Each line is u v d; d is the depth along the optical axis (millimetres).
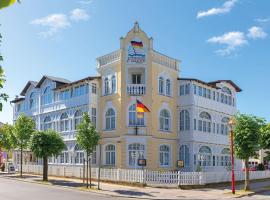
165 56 37656
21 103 51406
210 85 39656
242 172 34375
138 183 28500
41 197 21750
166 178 28297
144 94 35344
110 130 36344
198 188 28203
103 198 21938
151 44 35938
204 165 38719
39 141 32969
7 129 40844
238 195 24312
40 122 45844
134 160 34625
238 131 27469
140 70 36094
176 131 38219
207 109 39562
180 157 37844
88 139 28219
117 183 30266
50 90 44531
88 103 37531
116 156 35344
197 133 37625
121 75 35625
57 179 35062
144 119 35125
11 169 44656
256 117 27891
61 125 42000
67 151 40562
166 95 37406
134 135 34750
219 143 41094
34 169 42406
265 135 35031
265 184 33562
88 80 37812
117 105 35906
